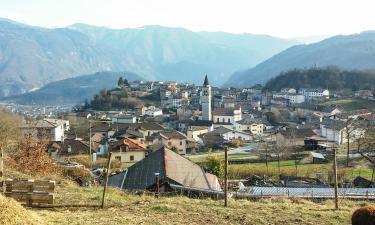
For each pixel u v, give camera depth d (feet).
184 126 517.96
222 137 433.89
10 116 249.96
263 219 67.77
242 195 107.96
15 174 100.22
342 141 386.93
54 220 59.00
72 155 286.46
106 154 310.24
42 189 70.28
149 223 61.46
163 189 106.73
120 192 91.50
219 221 65.00
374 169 223.10
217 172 201.77
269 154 323.98
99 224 59.41
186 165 119.34
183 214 68.13
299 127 469.16
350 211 75.61
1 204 49.44
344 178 200.54
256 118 565.94
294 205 81.15
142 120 565.12
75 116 580.71
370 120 421.59
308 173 226.79
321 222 67.67
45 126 351.67
